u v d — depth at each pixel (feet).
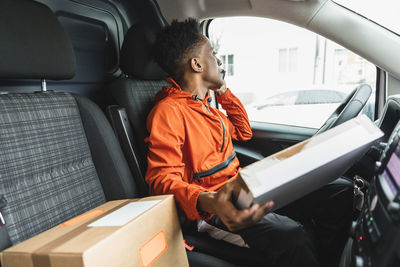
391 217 1.08
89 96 4.29
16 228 2.21
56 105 2.77
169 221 2.02
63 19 3.80
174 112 2.96
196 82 3.41
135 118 3.65
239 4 4.66
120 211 1.96
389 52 3.93
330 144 1.51
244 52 19.57
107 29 4.56
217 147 3.26
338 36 4.16
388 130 2.99
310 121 5.41
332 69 13.84
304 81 17.26
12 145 2.35
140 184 3.46
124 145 3.45
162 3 5.00
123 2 4.77
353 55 4.33
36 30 2.60
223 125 3.29
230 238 2.85
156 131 2.83
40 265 1.48
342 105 3.60
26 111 2.51
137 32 3.82
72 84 4.00
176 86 3.35
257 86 19.95
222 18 5.16
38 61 2.62
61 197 2.59
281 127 5.21
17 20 2.45
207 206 2.04
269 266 2.62
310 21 4.27
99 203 2.92
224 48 19.85
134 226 1.68
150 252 1.79
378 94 4.37
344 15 4.04
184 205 2.26
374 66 4.28
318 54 16.01
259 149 5.35
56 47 2.77
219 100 4.30
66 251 1.41
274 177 1.37
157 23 5.19
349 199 3.15
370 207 1.43
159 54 3.45
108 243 1.50
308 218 3.30
